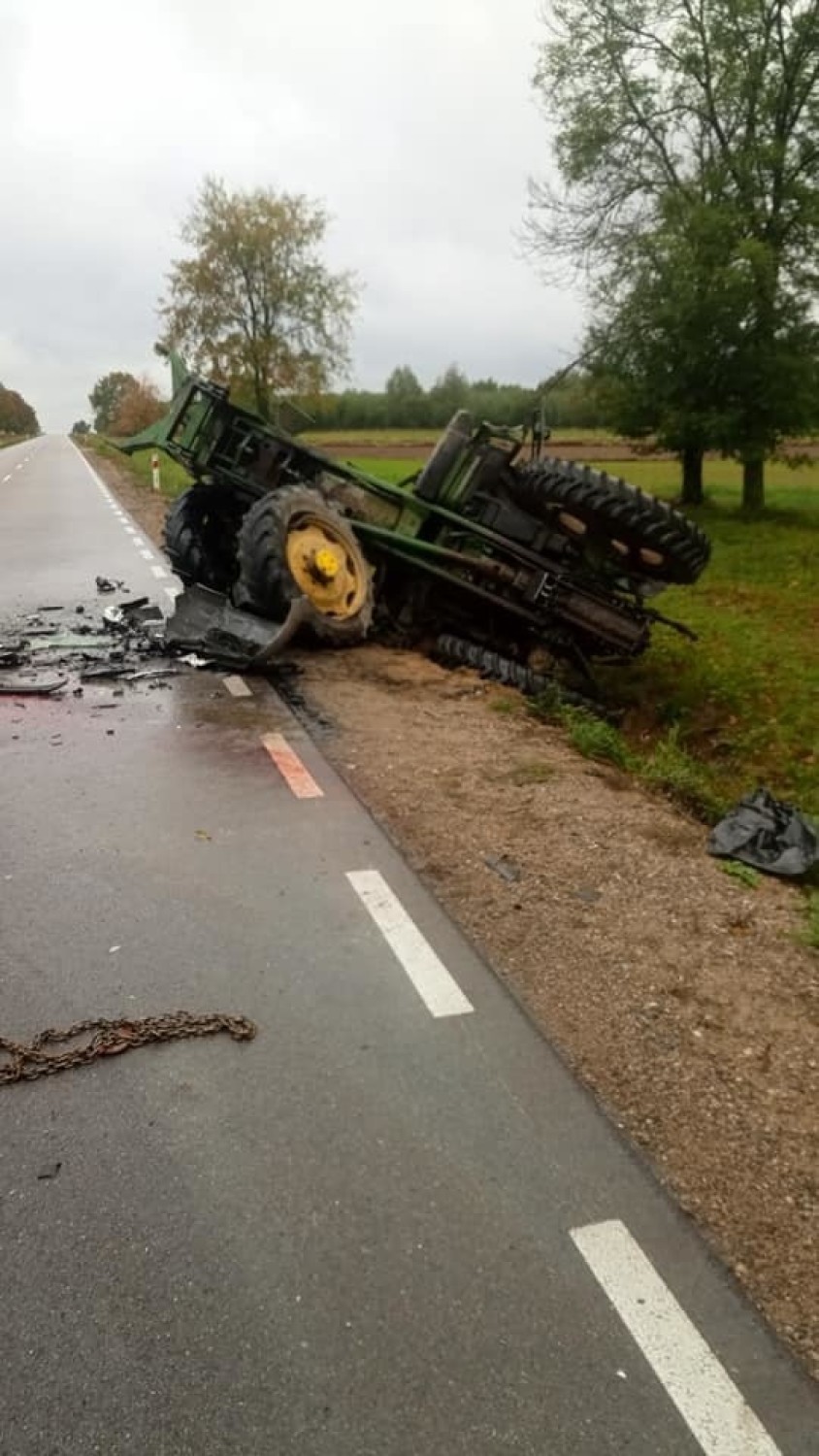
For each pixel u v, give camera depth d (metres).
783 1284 2.30
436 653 8.81
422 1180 2.59
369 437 67.12
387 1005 3.34
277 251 31.03
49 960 3.56
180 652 7.96
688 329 19.39
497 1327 2.18
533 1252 2.37
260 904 4.00
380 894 4.09
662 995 3.43
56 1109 2.82
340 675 7.64
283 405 9.40
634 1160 2.67
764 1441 1.95
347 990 3.42
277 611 7.79
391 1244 2.38
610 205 22.11
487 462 8.65
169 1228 2.42
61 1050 3.07
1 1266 2.30
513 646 8.94
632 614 8.55
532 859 4.43
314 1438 1.93
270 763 5.59
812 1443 1.95
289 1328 2.16
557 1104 2.88
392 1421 1.97
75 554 14.16
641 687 9.78
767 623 12.26
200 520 9.52
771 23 20.02
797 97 20.19
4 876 4.19
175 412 8.98
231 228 30.72
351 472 8.78
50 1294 2.23
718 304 18.88
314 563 7.77
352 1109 2.84
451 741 6.12
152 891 4.08
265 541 7.54
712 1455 1.92
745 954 3.71
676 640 11.45
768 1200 2.55
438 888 4.15
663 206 20.20
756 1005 3.39
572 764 5.83
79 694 6.87
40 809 4.89
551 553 8.52
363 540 8.59
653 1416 1.99
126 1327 2.16
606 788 5.46
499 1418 1.98
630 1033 3.21
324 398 32.97
